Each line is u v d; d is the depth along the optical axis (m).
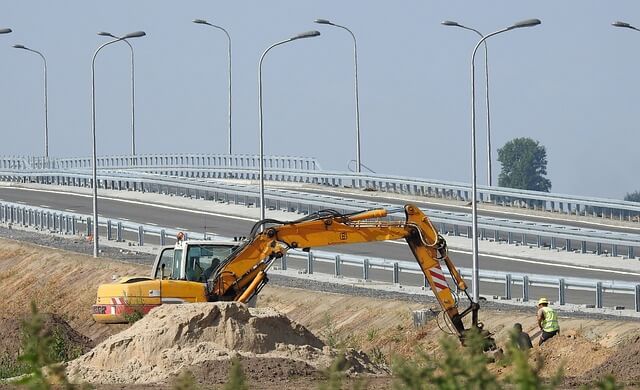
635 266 118.06
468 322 78.75
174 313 56.88
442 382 23.14
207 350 54.06
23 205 162.12
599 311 84.56
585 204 156.25
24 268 124.94
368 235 65.88
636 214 158.00
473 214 92.25
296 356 55.22
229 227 148.75
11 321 78.12
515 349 22.47
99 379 52.47
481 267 118.50
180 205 171.62
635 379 50.56
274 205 166.38
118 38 135.88
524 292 91.00
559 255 125.19
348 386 45.84
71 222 150.50
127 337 56.22
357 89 185.50
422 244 64.69
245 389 25.59
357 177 187.75
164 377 51.72
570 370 58.22
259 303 95.56
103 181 196.00
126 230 149.12
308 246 66.81
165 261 74.44
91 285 111.56
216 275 67.44
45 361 23.11
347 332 83.75
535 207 165.00
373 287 99.44
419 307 82.62
